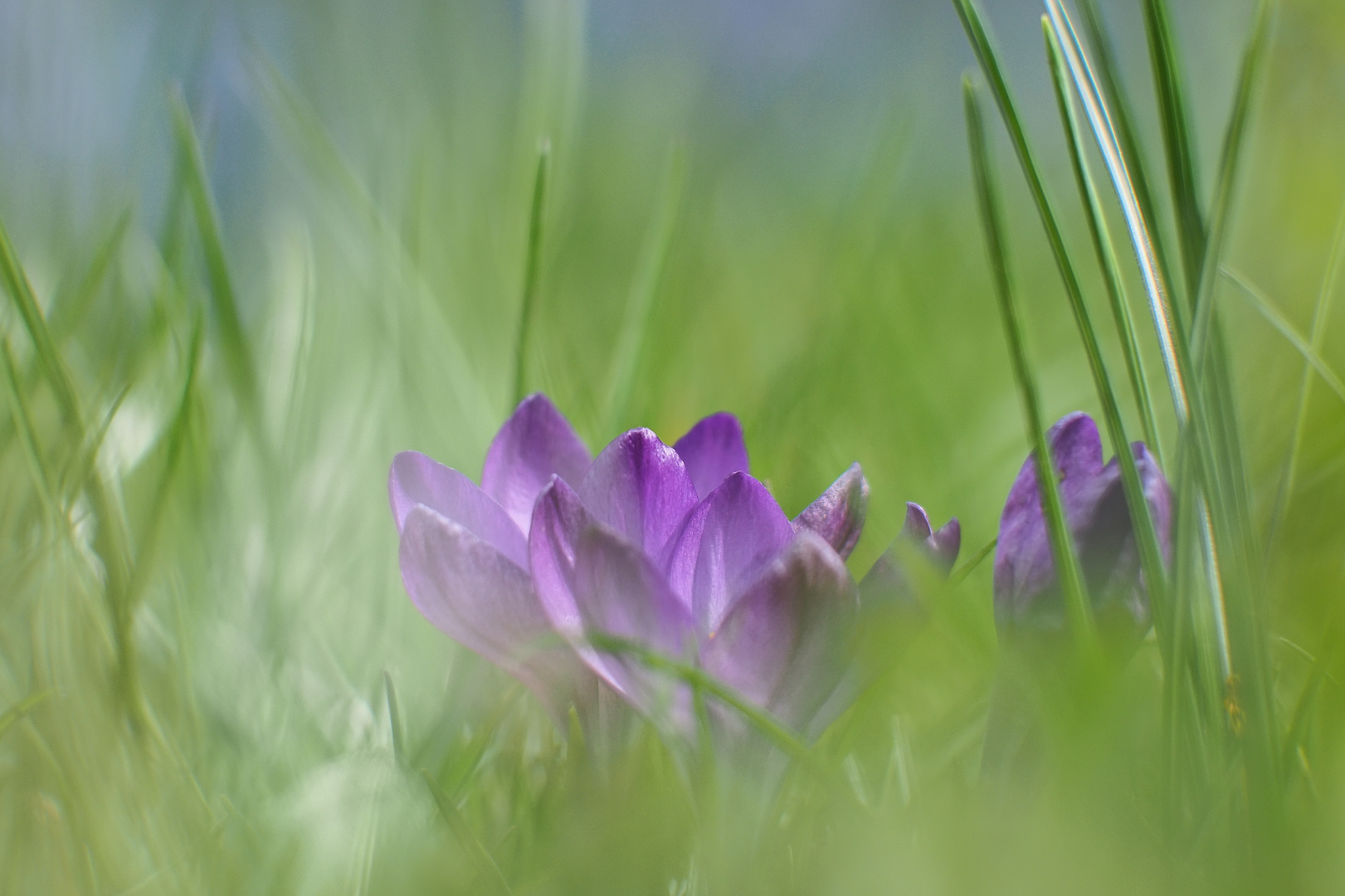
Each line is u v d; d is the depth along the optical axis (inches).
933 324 57.4
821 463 43.4
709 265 59.4
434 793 35.4
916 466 45.5
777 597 35.1
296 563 39.6
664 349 46.5
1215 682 35.9
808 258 65.3
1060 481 36.1
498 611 35.6
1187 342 36.0
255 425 39.7
